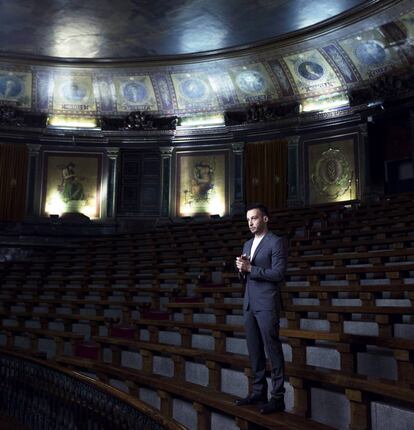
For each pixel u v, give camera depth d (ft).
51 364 18.49
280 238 13.89
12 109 67.36
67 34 57.57
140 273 40.65
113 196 68.13
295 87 64.28
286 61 61.87
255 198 65.57
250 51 60.59
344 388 13.67
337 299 21.52
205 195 67.67
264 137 66.69
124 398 13.69
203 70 65.00
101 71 65.57
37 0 50.42
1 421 19.79
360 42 57.21
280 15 53.21
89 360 21.08
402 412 11.41
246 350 18.85
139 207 68.80
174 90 67.82
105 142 69.36
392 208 42.96
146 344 20.34
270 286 13.43
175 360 18.84
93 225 66.64
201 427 14.94
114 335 25.11
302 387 13.85
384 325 16.21
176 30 56.59
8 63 63.52
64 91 68.03
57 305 33.60
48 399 18.30
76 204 67.97
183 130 68.59
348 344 14.53
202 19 54.08
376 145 60.70
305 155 64.44
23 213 66.59
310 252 33.91
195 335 21.30
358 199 59.88
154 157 69.67
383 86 58.29
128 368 19.77
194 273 36.81
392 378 14.10
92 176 68.80
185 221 66.54
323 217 42.70
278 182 64.90
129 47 60.80
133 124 69.05
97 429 15.14
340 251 33.19
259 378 13.69
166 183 68.49
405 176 59.52
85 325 28.94
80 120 69.56
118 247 51.49
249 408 13.41
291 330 16.33
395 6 50.60
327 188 62.49
